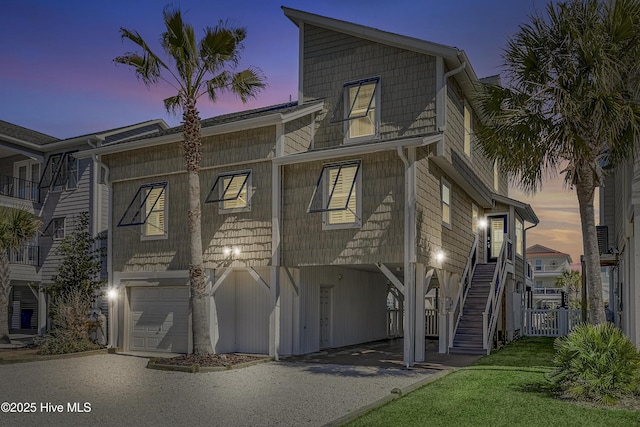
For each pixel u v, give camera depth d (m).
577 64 9.77
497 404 8.19
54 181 22.16
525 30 10.33
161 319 16.53
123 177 17.62
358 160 13.99
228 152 15.57
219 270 15.64
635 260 10.96
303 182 14.64
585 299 19.11
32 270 22.02
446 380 10.38
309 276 16.22
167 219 16.58
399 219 13.31
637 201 10.85
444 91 14.48
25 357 14.39
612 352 8.66
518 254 22.77
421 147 13.88
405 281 12.97
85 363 14.02
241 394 9.63
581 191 10.23
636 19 9.46
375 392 9.66
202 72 13.86
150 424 7.62
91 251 19.14
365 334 19.98
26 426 7.59
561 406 8.03
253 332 16.03
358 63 15.77
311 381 10.91
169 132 17.44
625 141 10.02
